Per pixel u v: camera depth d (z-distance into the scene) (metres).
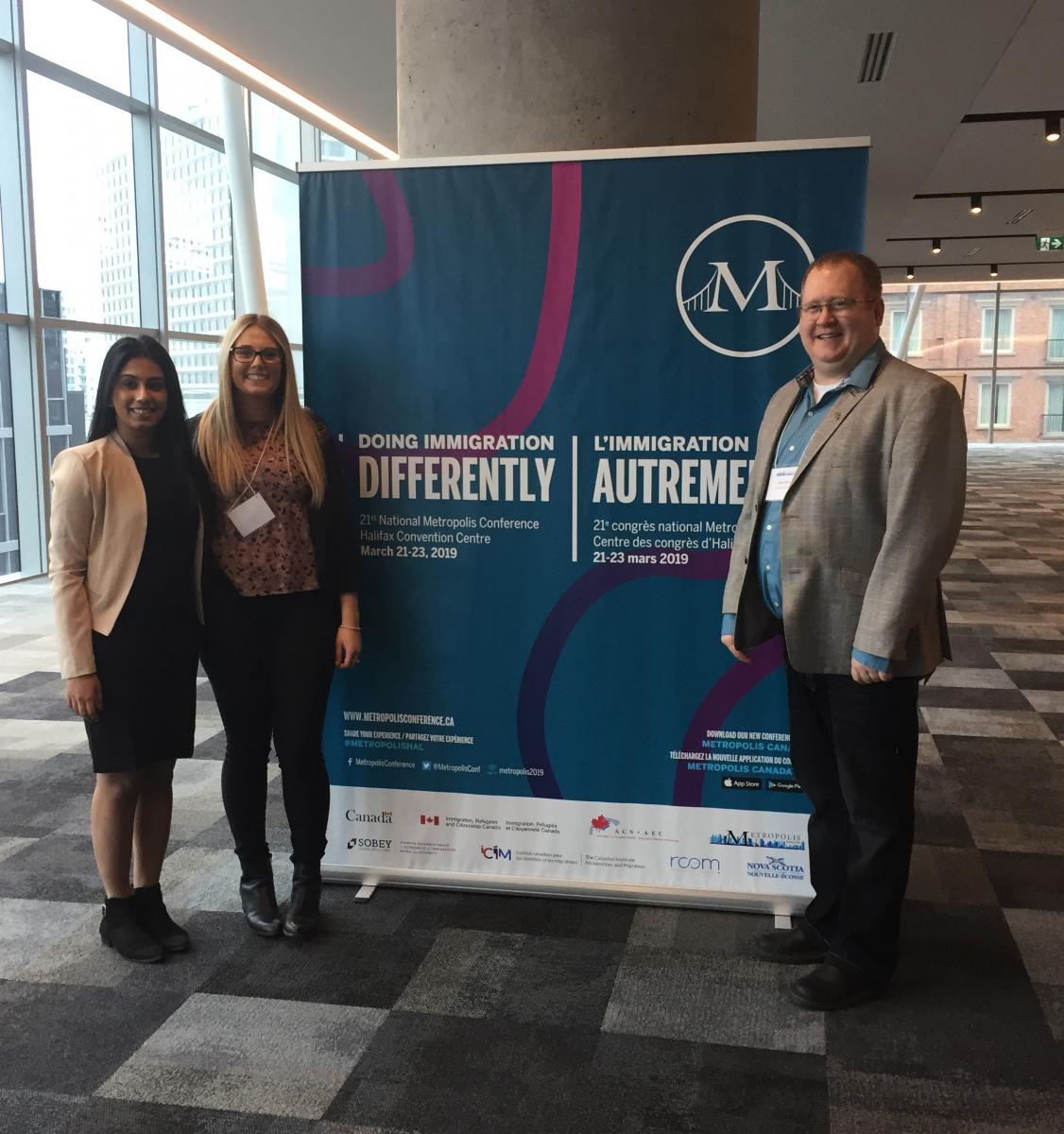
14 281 8.19
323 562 2.64
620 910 2.83
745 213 2.54
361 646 2.86
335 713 2.92
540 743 2.83
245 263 9.62
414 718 2.89
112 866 2.60
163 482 2.51
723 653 2.70
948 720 4.55
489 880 2.90
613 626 2.75
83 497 2.40
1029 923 2.74
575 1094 2.04
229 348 2.51
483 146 3.38
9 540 8.52
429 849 2.94
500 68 3.34
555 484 2.72
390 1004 2.37
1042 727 4.45
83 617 2.43
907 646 2.19
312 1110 2.00
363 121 8.80
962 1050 2.17
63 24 8.38
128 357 2.44
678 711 2.74
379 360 2.78
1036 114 9.05
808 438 2.29
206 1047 2.21
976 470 19.69
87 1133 1.94
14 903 2.91
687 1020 2.29
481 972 2.50
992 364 29.09
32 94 8.08
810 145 2.49
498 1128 1.94
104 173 9.02
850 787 2.31
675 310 2.61
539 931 2.71
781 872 2.75
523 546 2.76
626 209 2.60
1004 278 21.56
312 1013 2.34
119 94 9.08
